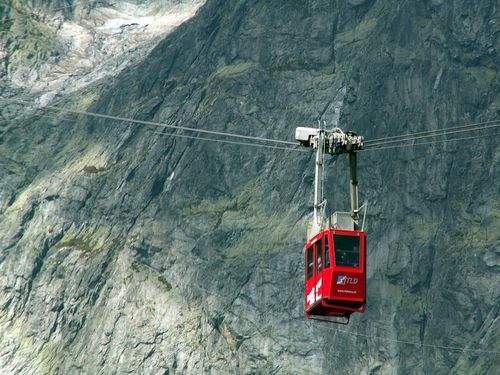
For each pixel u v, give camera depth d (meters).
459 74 190.75
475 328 167.12
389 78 192.25
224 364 170.25
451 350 165.88
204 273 182.00
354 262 64.06
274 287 175.00
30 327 191.50
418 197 181.00
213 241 185.38
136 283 186.00
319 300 64.62
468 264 172.25
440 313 169.50
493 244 172.75
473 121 187.12
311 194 183.62
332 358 166.75
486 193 179.88
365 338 167.75
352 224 65.62
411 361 165.38
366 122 189.12
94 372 177.50
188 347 173.88
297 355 168.00
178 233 189.88
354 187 66.19
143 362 175.12
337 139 67.00
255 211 187.50
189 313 178.38
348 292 63.75
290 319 171.25
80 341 183.62
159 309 180.75
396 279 173.62
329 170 184.75
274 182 189.12
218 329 174.75
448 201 180.50
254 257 179.62
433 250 175.12
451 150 184.62
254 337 171.50
